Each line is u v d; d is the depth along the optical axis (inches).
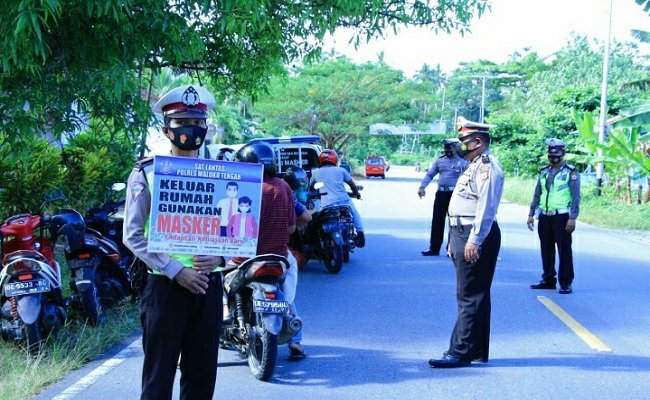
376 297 354.0
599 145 857.5
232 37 392.5
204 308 152.4
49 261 254.7
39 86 248.4
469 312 239.6
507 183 1349.7
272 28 390.0
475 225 229.8
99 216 310.0
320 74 2110.0
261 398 208.2
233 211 149.6
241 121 1990.7
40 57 242.1
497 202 230.5
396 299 349.4
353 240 462.0
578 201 364.2
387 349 261.3
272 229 228.1
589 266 463.2
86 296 265.3
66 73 250.1
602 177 1002.7
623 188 956.6
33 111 263.3
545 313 321.4
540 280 404.5
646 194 908.0
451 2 413.4
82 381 219.8
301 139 534.0
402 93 2118.6
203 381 155.1
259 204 151.1
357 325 297.1
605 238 635.5
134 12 251.9
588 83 2076.8
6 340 241.6
